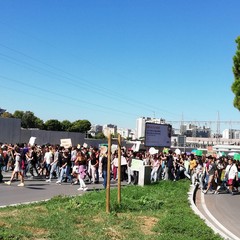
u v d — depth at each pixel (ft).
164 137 141.18
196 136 390.83
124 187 61.11
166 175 84.17
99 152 77.05
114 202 39.65
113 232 28.27
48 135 137.28
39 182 69.10
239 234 33.50
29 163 77.41
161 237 27.35
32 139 98.73
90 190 59.52
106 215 34.55
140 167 68.18
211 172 67.00
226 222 39.50
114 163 80.48
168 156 84.79
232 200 59.31
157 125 138.51
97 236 26.78
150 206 41.34
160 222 32.27
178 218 34.30
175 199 48.26
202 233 29.58
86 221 31.60
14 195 49.52
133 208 39.50
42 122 305.32
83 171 59.11
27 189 57.06
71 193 54.24
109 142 36.96
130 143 155.63
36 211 35.32
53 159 76.89
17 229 27.35
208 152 197.26
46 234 26.55
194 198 58.59
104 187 63.82
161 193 53.78
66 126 313.32
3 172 84.17
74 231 27.84
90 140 157.58
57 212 34.83
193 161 82.43
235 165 69.51
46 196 49.85
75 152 74.90
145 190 56.18
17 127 121.39
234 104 109.29
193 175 73.97
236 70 110.22
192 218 35.12
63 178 71.41
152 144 136.56
